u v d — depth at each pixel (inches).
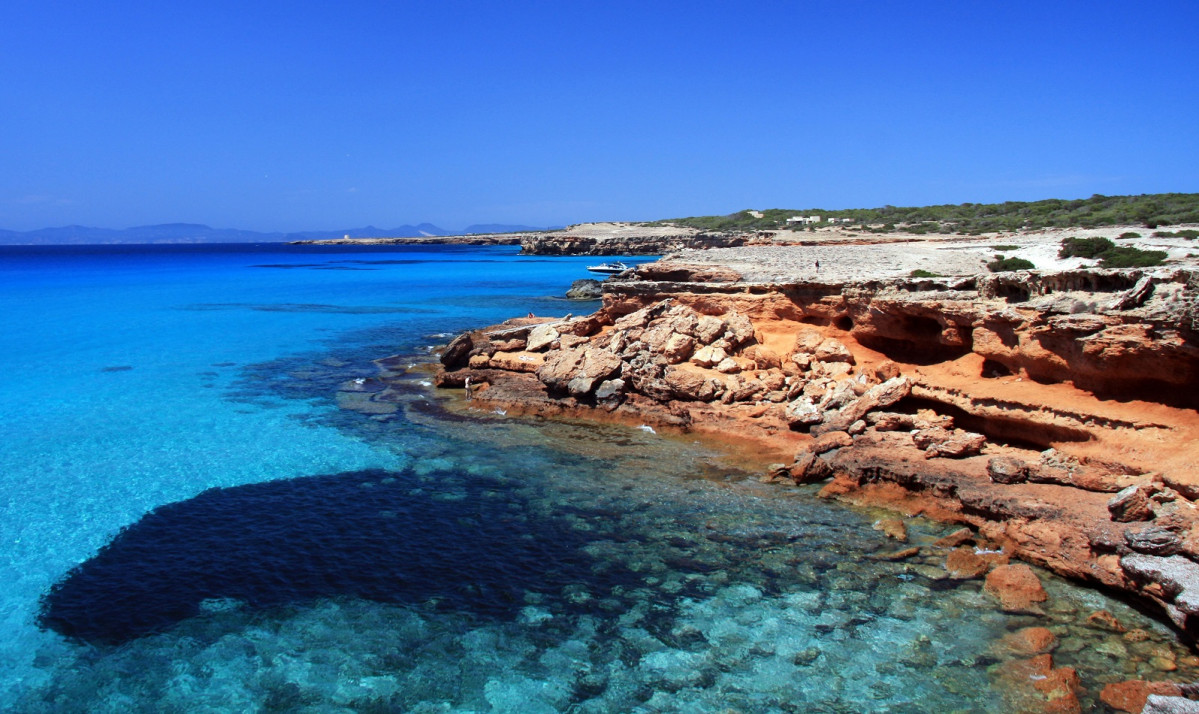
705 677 470.9
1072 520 589.6
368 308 2492.6
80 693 458.9
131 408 1119.6
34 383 1291.8
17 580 587.8
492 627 526.0
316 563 616.4
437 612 544.7
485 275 4099.4
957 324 904.9
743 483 786.8
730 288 1278.3
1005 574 563.2
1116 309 686.5
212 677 474.0
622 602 556.4
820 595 561.6
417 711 442.9
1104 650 482.3
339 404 1147.3
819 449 815.7
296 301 2716.5
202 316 2256.4
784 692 455.5
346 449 916.6
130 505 739.4
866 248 2377.0
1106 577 541.6
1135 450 647.8
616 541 653.9
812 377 1045.2
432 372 1373.0
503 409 1096.2
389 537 665.0
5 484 793.6
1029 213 3890.3
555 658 491.2
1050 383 775.7
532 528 682.2
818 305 1146.7
